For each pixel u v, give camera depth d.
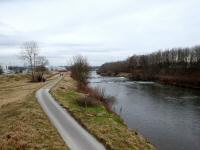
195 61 129.75
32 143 18.22
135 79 127.38
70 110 30.53
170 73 120.06
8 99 42.59
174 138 30.33
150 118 40.09
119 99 59.06
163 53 154.62
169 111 45.91
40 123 23.77
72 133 21.73
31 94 44.44
